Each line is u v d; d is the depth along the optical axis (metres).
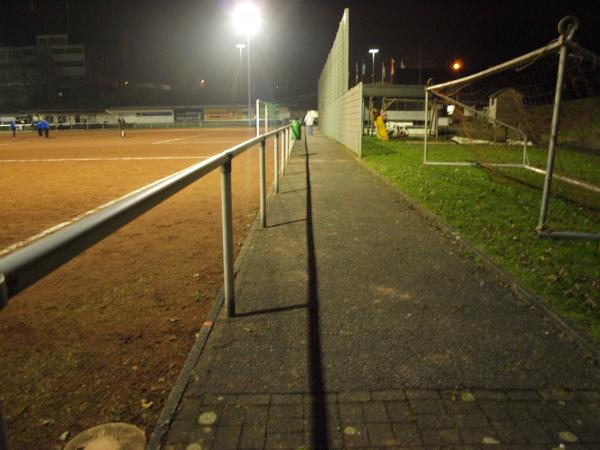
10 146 27.02
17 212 7.57
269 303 3.61
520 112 20.34
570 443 2.08
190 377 2.60
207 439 2.12
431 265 4.46
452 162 13.06
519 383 2.53
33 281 1.06
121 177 11.95
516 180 10.02
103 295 3.98
